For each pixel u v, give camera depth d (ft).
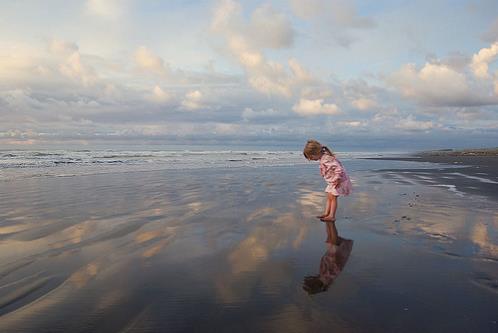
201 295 9.91
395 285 10.59
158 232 16.90
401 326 8.25
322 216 20.39
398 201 25.46
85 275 11.34
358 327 8.20
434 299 9.62
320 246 14.71
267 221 19.36
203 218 20.04
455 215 20.63
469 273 11.57
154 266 12.24
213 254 13.62
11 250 13.96
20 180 38.24
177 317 8.66
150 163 68.64
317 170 53.67
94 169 53.47
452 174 46.57
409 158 94.17
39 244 14.82
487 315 8.73
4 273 11.45
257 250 14.16
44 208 22.67
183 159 84.64
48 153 95.35
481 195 28.19
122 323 8.39
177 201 25.63
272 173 48.55
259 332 7.99
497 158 90.43
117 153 106.42
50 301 9.47
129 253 13.67
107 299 9.62
